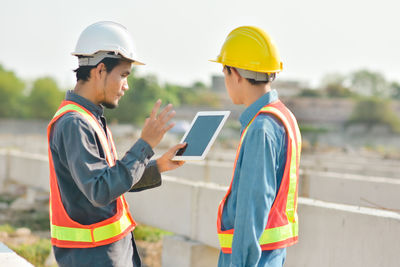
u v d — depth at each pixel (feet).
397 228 10.66
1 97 272.92
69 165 7.23
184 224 17.02
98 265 7.68
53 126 7.72
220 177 25.22
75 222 7.66
